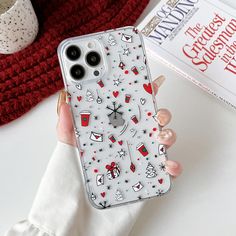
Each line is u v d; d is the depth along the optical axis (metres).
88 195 0.33
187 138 0.38
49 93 0.39
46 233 0.33
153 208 0.36
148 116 0.34
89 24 0.41
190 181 0.37
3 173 0.37
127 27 0.34
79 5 0.41
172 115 0.39
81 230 0.35
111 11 0.41
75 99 0.33
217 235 0.35
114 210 0.35
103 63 0.33
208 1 0.40
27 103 0.38
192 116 0.38
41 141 0.38
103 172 0.33
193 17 0.40
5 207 0.36
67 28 0.40
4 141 0.38
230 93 0.38
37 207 0.34
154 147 0.34
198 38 0.39
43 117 0.39
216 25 0.40
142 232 0.36
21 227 0.34
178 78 0.39
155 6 0.41
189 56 0.39
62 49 0.33
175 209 0.36
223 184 0.36
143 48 0.34
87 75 0.33
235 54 0.39
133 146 0.34
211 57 0.39
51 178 0.35
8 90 0.39
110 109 0.33
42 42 0.40
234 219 0.36
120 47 0.34
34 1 0.41
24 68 0.39
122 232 0.34
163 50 0.39
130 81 0.34
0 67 0.39
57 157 0.35
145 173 0.33
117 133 0.33
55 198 0.34
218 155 0.37
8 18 0.34
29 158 0.37
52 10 0.41
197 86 0.39
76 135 0.33
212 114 0.38
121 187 0.33
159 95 0.39
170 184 0.33
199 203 0.36
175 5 0.40
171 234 0.35
